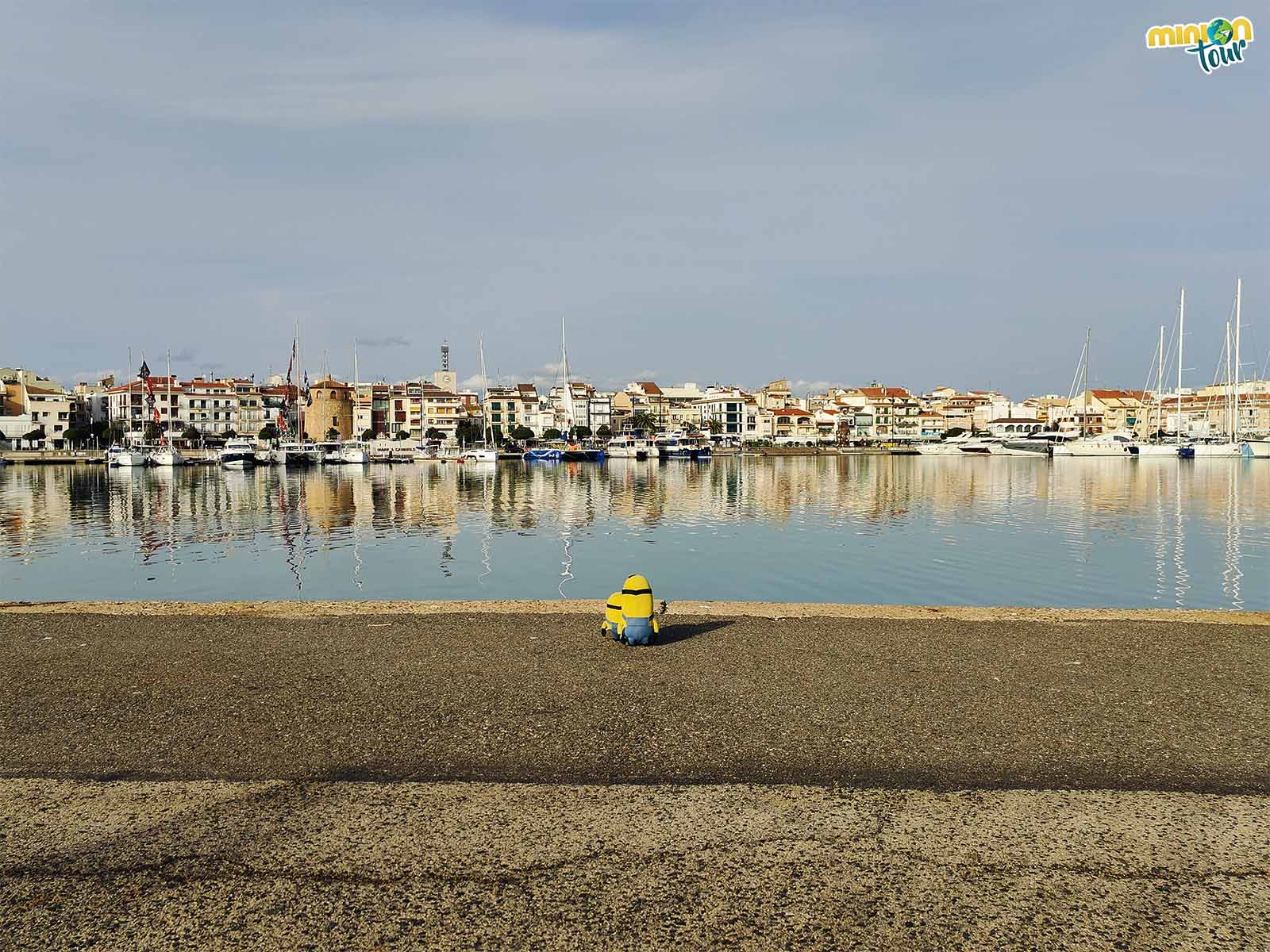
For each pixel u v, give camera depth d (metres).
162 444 113.50
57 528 40.75
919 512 47.53
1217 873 4.61
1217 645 9.51
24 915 4.22
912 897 4.39
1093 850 4.84
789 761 6.12
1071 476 81.94
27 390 148.00
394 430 168.50
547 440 155.75
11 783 5.71
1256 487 65.25
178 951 3.94
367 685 8.02
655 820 5.18
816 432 184.00
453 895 4.39
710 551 32.16
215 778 5.81
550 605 11.72
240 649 9.35
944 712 7.19
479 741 6.52
